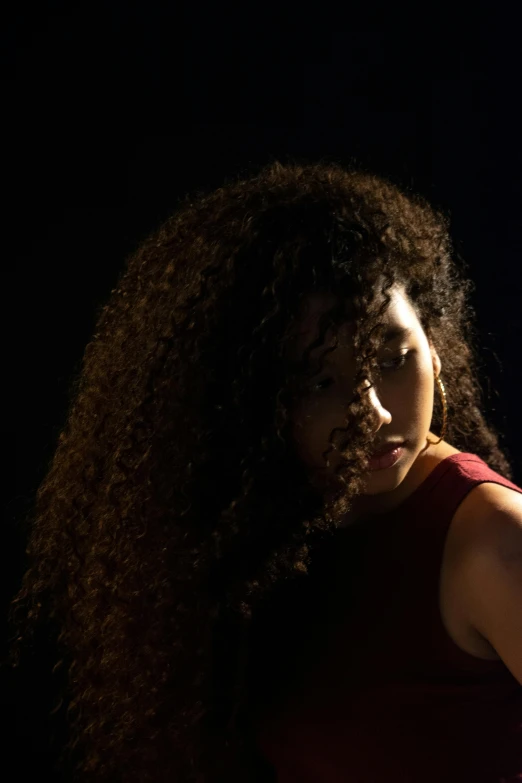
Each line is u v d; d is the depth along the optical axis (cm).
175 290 150
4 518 304
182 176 296
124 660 160
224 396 135
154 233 177
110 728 169
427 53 283
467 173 286
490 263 288
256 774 163
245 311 132
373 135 288
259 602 149
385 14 283
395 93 285
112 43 292
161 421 144
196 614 149
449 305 151
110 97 294
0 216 298
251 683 153
